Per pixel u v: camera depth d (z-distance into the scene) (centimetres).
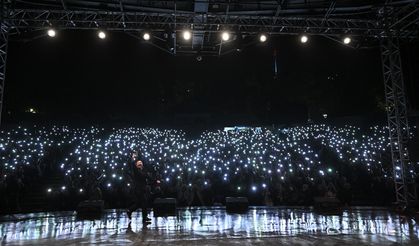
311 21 1603
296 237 834
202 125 4300
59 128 3200
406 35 1579
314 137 2903
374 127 3052
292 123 4009
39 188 1939
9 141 2341
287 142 2794
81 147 2559
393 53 1566
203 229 970
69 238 827
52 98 4184
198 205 1684
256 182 1847
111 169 1955
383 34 1588
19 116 3700
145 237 834
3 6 1445
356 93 3941
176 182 1811
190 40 1739
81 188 1722
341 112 4038
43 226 1052
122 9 1505
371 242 760
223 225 1055
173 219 1212
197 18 1562
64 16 1528
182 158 2359
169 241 779
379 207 1523
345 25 1609
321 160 2412
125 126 3997
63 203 1672
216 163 2241
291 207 1548
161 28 1582
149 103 4838
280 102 4300
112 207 1652
